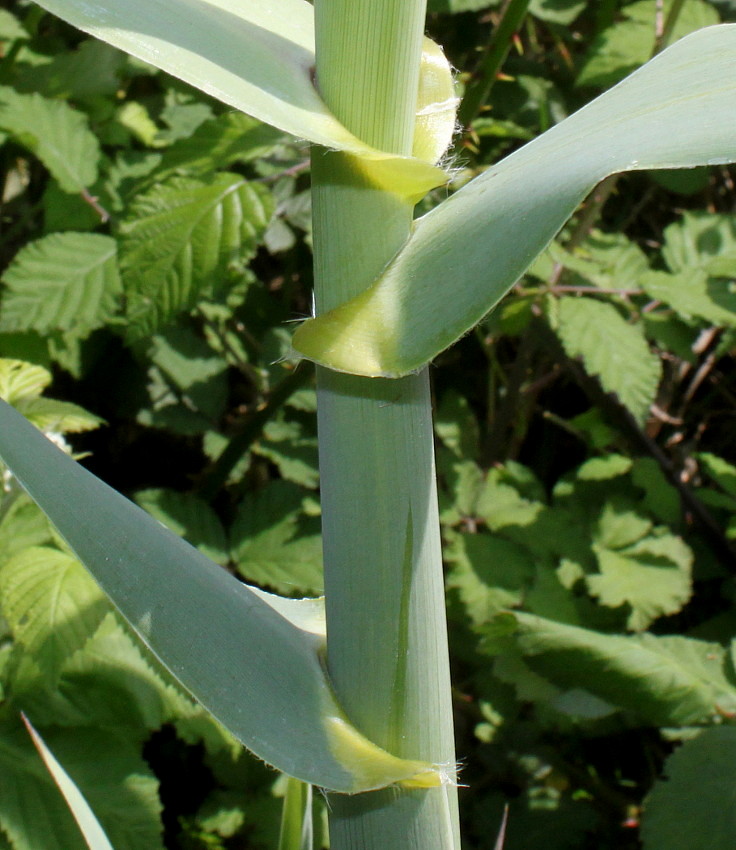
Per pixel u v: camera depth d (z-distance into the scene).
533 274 0.92
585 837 0.97
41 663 0.64
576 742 1.07
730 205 1.35
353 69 0.37
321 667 0.40
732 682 0.80
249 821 0.91
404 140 0.38
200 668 0.39
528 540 1.03
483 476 1.14
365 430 0.38
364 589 0.39
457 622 1.03
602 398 1.07
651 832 0.69
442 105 0.40
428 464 0.39
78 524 0.39
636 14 1.02
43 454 0.39
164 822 0.97
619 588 0.96
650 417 1.25
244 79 0.37
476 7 1.03
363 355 0.37
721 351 1.13
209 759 0.94
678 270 1.01
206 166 0.83
